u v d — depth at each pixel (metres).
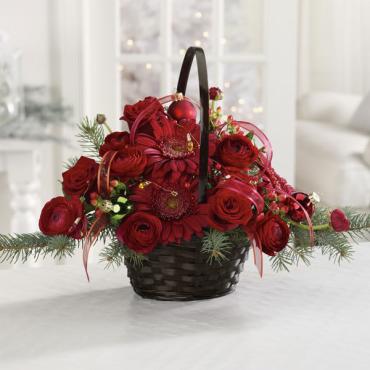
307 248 1.58
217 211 1.45
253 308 1.56
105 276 1.78
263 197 1.53
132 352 1.35
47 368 1.29
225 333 1.43
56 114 3.56
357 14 6.90
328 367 1.29
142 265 1.57
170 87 3.96
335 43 6.93
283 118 3.99
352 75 6.96
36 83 3.86
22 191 3.31
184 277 1.56
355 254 1.93
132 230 1.47
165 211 1.49
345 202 4.78
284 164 4.02
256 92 3.98
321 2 6.91
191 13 3.93
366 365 1.30
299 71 6.97
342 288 1.68
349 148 4.98
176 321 1.49
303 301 1.60
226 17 3.94
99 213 1.49
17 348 1.38
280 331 1.44
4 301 1.62
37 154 3.47
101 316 1.52
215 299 1.60
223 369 1.28
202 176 1.46
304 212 1.53
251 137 1.62
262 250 1.51
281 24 3.93
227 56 3.94
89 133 1.63
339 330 1.45
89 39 3.88
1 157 3.27
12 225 3.34
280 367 1.29
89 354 1.35
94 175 1.52
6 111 3.30
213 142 1.52
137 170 1.48
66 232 1.51
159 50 3.94
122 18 3.90
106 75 3.91
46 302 1.61
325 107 6.01
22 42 3.83
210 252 1.52
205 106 1.46
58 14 3.84
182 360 1.32
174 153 1.51
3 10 3.80
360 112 5.51
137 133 1.57
